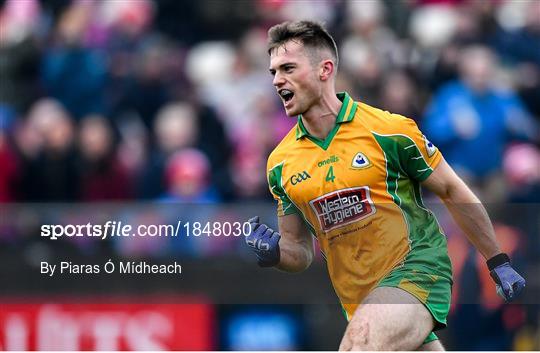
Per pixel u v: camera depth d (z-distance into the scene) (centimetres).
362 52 3922
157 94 4084
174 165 3638
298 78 1936
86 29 4197
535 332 2852
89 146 3775
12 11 4356
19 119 4031
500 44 4094
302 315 2841
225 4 4428
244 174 3638
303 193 1972
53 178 3772
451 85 3803
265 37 4238
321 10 4306
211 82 4119
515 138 3784
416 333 1878
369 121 1947
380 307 1867
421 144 1931
